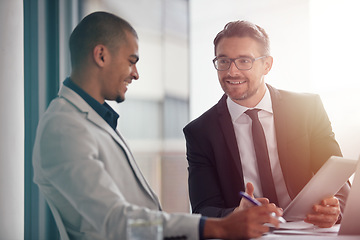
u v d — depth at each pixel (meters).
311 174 1.99
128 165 1.34
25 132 2.98
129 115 3.83
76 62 1.35
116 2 3.71
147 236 0.85
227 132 1.93
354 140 3.26
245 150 1.95
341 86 3.33
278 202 1.90
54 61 3.17
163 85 3.88
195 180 1.95
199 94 3.88
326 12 3.40
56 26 3.19
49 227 2.96
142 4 3.84
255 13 3.65
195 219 1.08
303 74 3.46
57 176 1.15
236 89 1.89
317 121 2.00
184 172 3.89
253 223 1.06
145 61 3.86
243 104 1.95
